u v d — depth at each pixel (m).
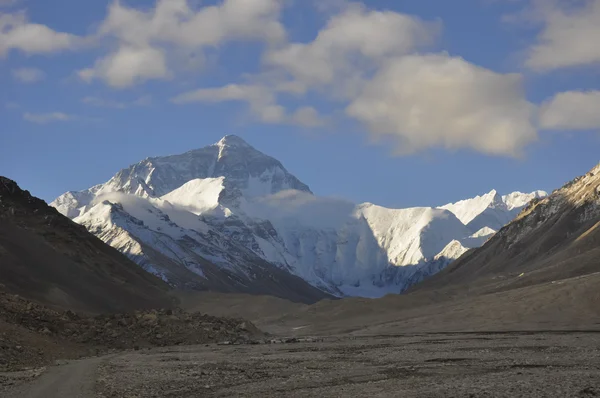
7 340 80.75
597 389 48.59
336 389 53.22
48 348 85.44
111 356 88.00
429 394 48.34
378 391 51.25
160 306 195.00
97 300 168.00
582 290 160.38
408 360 77.75
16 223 195.38
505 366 67.94
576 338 107.38
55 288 154.38
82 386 54.34
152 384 57.53
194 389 54.97
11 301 101.56
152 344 109.12
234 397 50.47
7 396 49.03
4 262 151.62
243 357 86.12
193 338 114.44
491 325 148.25
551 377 56.94
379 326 170.25
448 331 143.00
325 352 93.31
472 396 46.75
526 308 158.12
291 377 62.50
